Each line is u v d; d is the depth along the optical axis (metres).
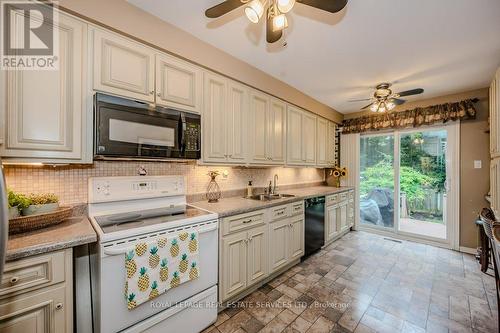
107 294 1.16
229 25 1.67
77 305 1.33
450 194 3.18
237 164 2.21
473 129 2.99
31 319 0.98
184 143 1.68
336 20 1.58
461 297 1.98
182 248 1.42
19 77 1.10
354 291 2.09
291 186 3.55
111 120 1.33
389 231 3.75
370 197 4.02
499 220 1.85
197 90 1.86
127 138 1.40
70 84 1.25
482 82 2.70
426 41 1.85
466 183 3.04
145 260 1.25
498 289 1.20
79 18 1.29
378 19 1.57
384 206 3.84
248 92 2.33
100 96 1.29
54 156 1.20
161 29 1.59
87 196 1.55
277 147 2.71
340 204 3.56
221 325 1.64
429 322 1.67
